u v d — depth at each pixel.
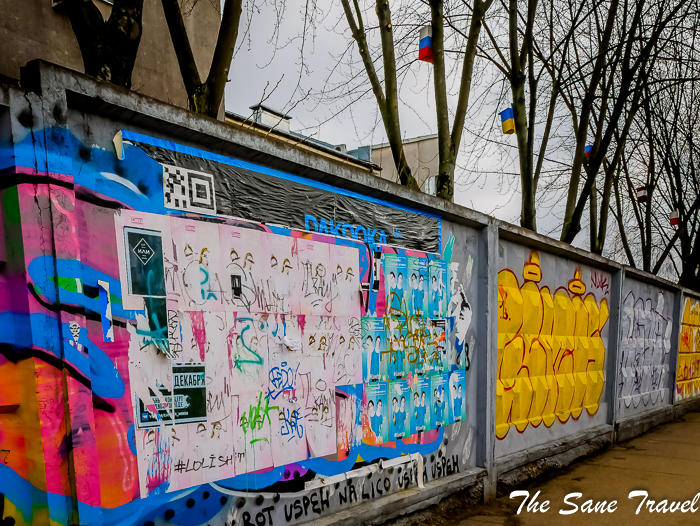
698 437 7.73
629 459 6.31
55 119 1.96
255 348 2.81
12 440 1.91
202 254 2.56
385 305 3.77
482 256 4.84
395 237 3.89
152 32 5.97
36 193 1.90
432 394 4.20
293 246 3.06
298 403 3.06
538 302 5.79
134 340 2.26
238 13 3.66
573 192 8.14
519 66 6.79
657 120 11.34
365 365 3.58
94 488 2.02
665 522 4.14
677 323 9.90
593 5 7.45
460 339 4.55
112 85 2.15
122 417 2.21
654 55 7.56
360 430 3.51
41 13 5.16
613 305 7.55
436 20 5.32
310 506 3.11
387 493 3.71
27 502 1.93
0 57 4.84
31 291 1.88
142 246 2.31
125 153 2.27
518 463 5.09
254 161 2.86
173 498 2.39
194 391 2.50
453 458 4.41
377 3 5.43
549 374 5.98
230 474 2.65
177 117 2.40
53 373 1.92
